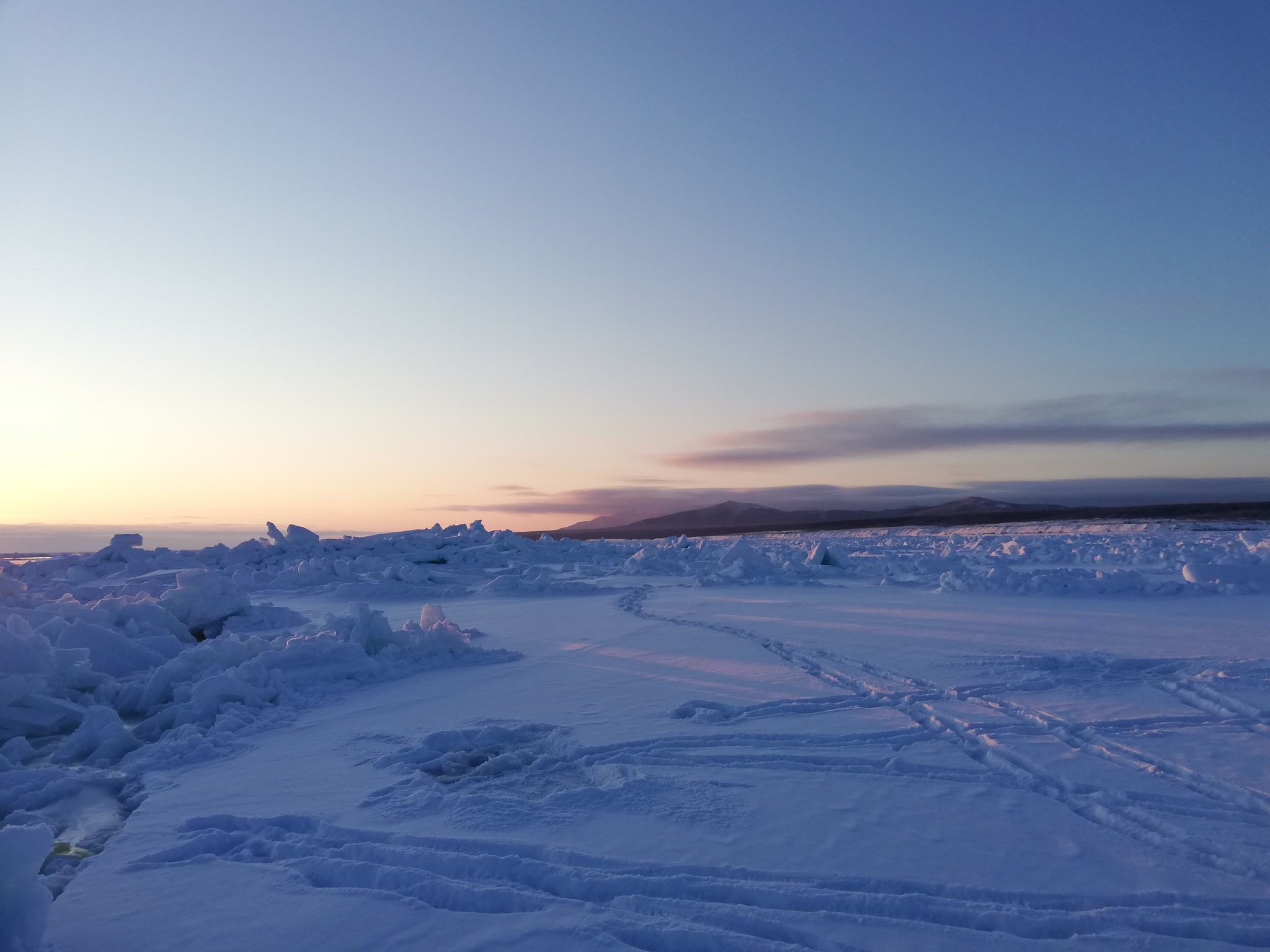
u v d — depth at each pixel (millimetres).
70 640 8609
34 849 2959
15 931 2779
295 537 26828
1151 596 13664
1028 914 3021
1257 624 10078
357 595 18438
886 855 3582
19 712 6715
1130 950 2809
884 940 2881
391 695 7617
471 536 30719
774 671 8055
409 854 3682
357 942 2926
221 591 12820
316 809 4379
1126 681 7129
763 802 4316
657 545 34250
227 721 6430
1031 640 9438
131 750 6074
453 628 10039
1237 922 2957
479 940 2920
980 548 28422
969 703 6457
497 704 6980
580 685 7680
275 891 3381
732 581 19656
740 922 3021
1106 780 4543
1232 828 3836
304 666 8211
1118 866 3455
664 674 8141
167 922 3119
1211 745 5152
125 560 22500
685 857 3596
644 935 2928
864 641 9812
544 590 18656
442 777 5129
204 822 4254
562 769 5188
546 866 3516
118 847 3947
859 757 5117
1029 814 4094
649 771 4922
